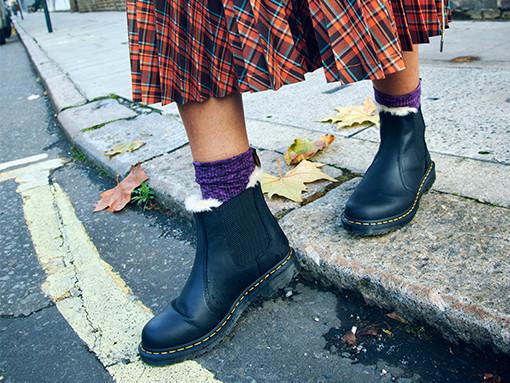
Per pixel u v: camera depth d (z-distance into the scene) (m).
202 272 1.11
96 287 1.46
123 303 1.37
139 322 1.28
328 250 1.25
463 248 1.15
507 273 1.04
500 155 1.55
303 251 1.29
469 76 2.33
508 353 0.94
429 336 1.07
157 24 0.95
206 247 1.11
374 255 1.19
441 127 1.83
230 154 1.05
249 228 1.12
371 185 1.26
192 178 1.83
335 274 1.22
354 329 1.13
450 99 2.09
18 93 4.51
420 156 1.29
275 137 2.05
